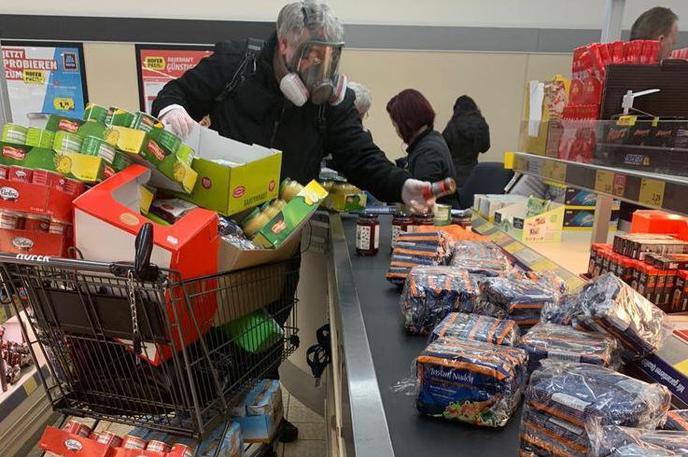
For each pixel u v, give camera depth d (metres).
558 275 1.27
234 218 1.34
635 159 0.96
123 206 0.92
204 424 1.05
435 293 0.94
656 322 0.82
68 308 0.94
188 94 1.98
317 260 2.03
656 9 1.97
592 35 4.24
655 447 0.51
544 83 1.52
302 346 2.22
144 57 4.09
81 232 0.91
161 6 4.03
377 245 1.50
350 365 0.82
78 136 0.97
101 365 1.02
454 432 0.67
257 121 1.93
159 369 0.99
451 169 2.83
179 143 1.10
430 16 4.18
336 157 2.11
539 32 4.22
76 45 4.01
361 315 1.03
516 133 4.41
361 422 0.67
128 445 1.08
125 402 1.05
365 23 4.15
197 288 0.98
